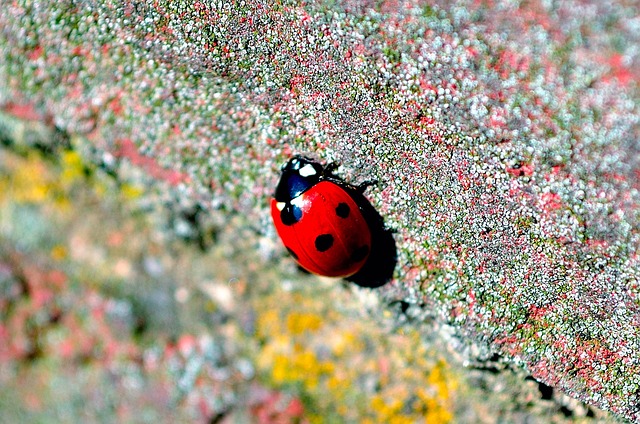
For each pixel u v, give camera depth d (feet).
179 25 0.42
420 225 0.41
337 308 0.42
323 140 0.41
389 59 0.41
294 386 0.41
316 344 0.41
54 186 0.42
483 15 0.40
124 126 0.42
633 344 0.40
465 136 0.40
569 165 0.40
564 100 0.40
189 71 0.42
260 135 0.41
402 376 0.41
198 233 0.42
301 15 0.41
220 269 0.42
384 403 0.41
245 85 0.41
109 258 0.42
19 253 0.42
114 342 0.42
